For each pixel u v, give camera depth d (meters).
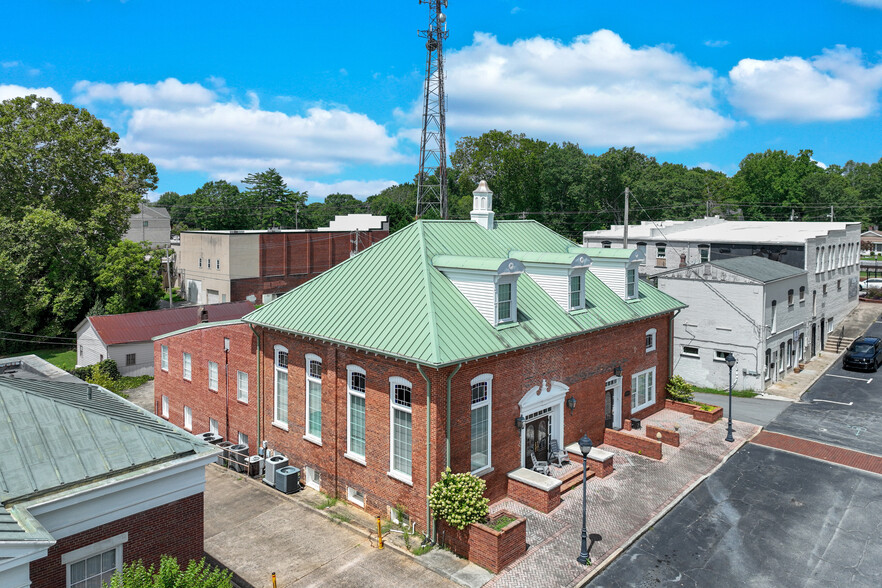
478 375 18.67
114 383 39.34
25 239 55.81
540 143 99.69
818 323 44.66
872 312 53.69
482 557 16.53
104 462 12.55
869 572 16.58
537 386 21.19
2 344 54.00
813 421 29.78
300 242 68.50
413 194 108.88
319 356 21.20
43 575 11.54
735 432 27.47
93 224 59.31
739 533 18.61
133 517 12.78
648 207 86.50
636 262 27.25
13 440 12.28
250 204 116.81
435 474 17.50
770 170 104.31
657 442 23.86
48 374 23.08
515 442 20.58
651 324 28.25
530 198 89.50
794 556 17.38
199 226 113.06
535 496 19.53
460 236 24.59
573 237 85.75
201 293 67.62
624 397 26.66
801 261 42.66
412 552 17.23
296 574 16.48
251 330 24.48
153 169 69.44
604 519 19.08
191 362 28.48
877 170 130.12
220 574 11.41
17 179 58.47
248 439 25.20
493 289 19.80
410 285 20.45
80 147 61.06
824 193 101.19
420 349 17.45
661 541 18.11
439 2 46.41
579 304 23.95
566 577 16.02
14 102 60.19
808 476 22.92
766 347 35.72
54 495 11.55
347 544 18.05
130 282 58.16
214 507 20.73
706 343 37.06
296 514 20.09
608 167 83.50
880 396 34.31
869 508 20.33
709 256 48.47
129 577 10.52
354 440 20.36
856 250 53.97
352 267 23.19
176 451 13.47
